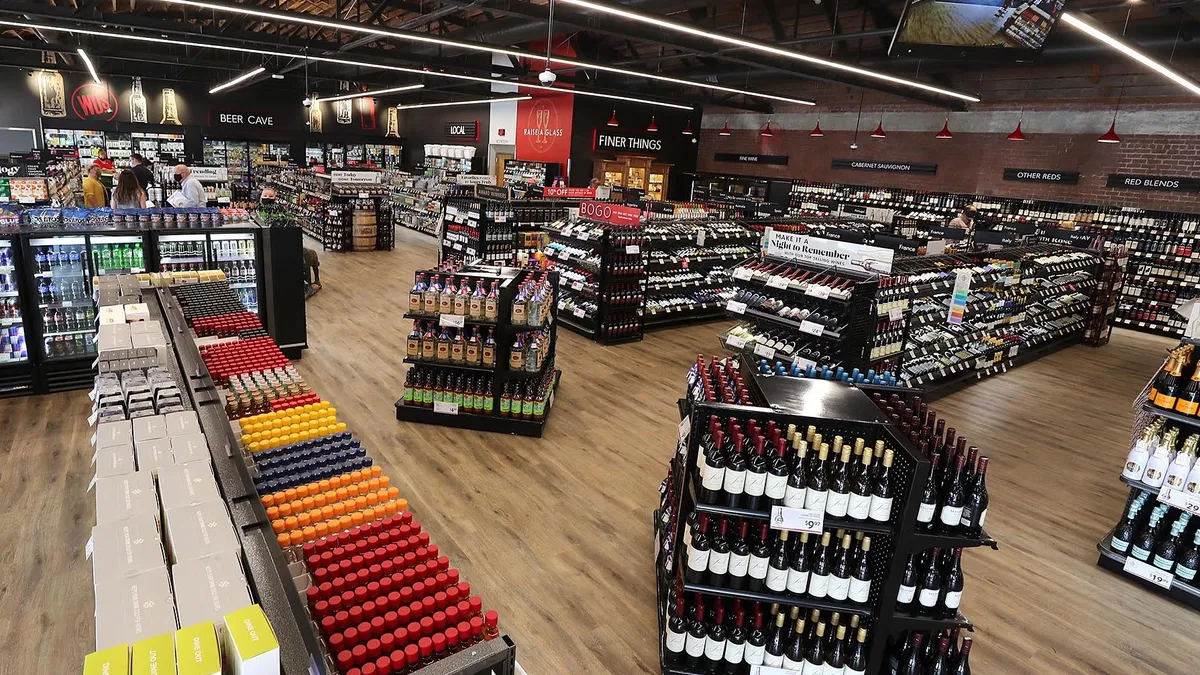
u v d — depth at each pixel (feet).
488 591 12.07
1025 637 11.90
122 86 66.90
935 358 24.73
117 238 20.77
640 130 63.67
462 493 15.35
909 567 9.40
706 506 9.37
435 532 13.74
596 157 61.00
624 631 11.35
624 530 14.39
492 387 18.51
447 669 6.13
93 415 8.91
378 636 6.45
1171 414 13.29
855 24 36.99
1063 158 42.88
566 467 17.02
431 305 18.04
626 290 28.89
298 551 7.73
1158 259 38.65
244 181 64.49
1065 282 31.48
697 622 9.96
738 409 9.64
